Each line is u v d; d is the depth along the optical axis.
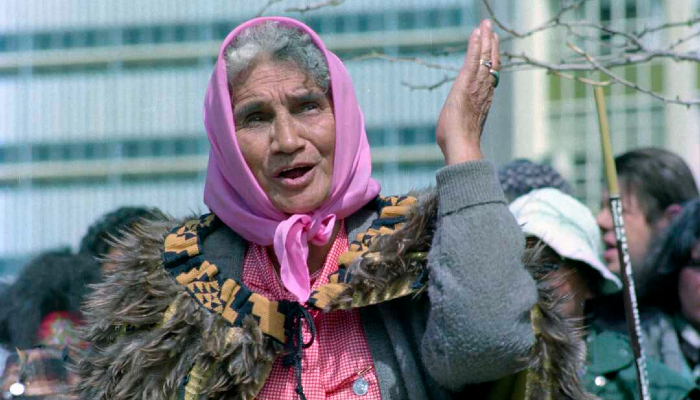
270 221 2.55
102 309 2.53
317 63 2.54
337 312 2.51
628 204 4.37
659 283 4.00
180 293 2.49
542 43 8.13
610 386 3.64
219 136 2.58
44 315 4.22
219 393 2.41
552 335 2.37
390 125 6.94
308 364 2.46
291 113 2.53
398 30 7.11
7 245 8.18
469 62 2.52
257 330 2.41
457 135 2.45
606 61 4.27
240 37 2.58
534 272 2.46
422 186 2.87
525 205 3.88
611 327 3.92
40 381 3.96
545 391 2.38
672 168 4.38
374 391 2.42
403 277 2.42
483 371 2.29
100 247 4.38
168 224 2.71
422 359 2.37
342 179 2.55
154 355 2.43
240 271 2.59
